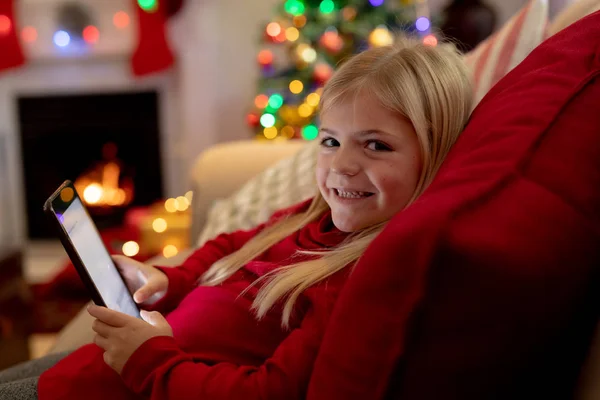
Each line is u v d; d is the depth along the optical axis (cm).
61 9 301
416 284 39
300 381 53
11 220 330
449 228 39
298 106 243
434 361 40
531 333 40
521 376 41
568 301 41
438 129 59
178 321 69
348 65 62
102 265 68
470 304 39
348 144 59
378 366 41
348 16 241
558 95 48
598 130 45
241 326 65
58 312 214
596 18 56
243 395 53
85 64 316
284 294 63
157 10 293
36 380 68
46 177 330
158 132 325
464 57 108
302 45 240
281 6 254
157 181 330
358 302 42
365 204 60
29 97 321
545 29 91
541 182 43
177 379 54
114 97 321
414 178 58
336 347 44
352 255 60
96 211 324
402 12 241
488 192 41
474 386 40
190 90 309
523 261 39
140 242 247
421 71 59
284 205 114
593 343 42
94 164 330
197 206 145
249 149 150
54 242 334
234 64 320
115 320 57
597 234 42
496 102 53
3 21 295
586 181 43
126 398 60
